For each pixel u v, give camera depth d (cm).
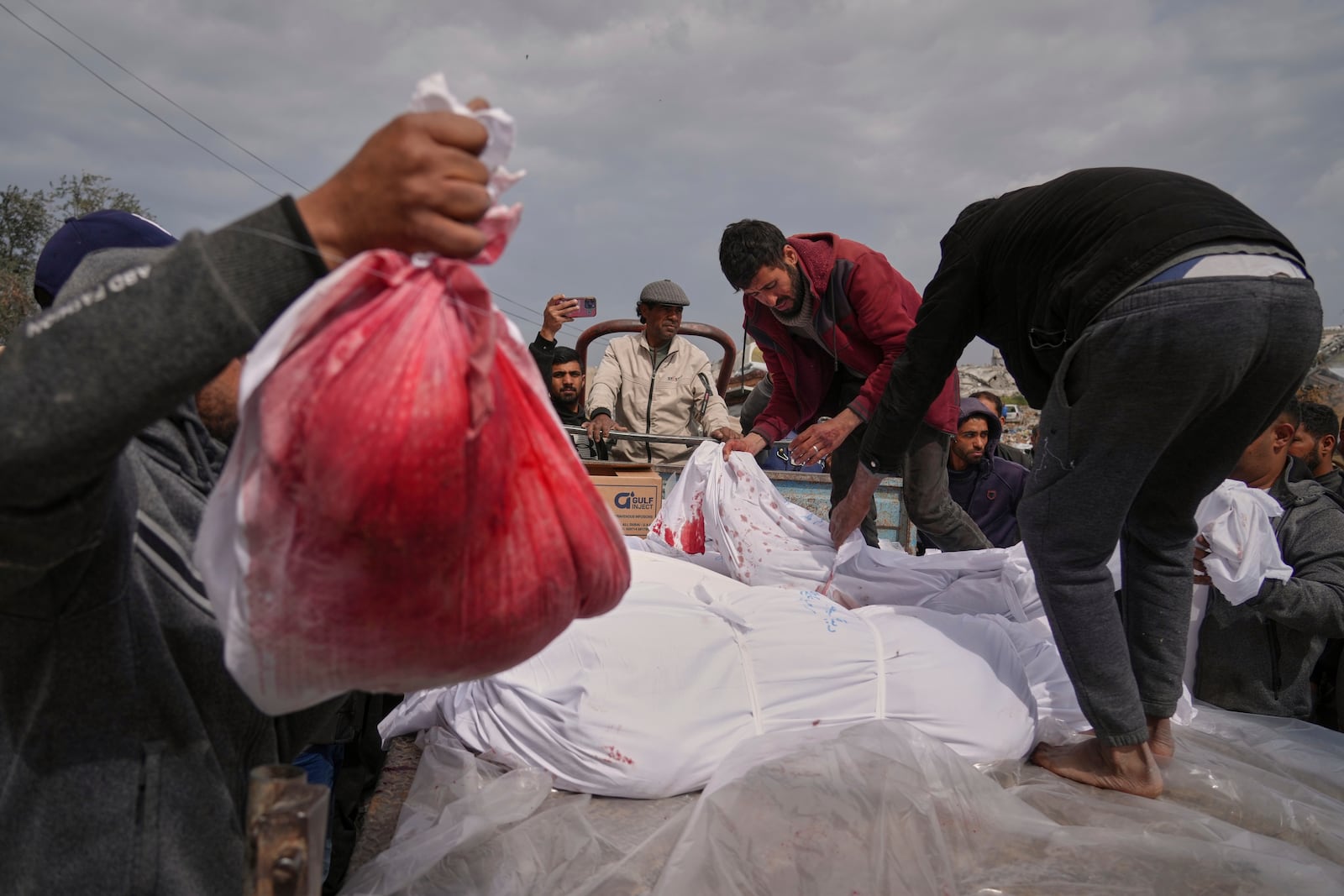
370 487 84
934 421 368
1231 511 277
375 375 85
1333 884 175
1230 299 191
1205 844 185
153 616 109
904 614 269
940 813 189
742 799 185
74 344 82
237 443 90
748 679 227
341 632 92
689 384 543
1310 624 279
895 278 345
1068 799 216
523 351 103
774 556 312
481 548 93
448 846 182
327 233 89
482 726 228
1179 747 252
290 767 99
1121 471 209
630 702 215
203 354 84
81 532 92
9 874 102
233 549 93
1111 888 171
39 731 103
